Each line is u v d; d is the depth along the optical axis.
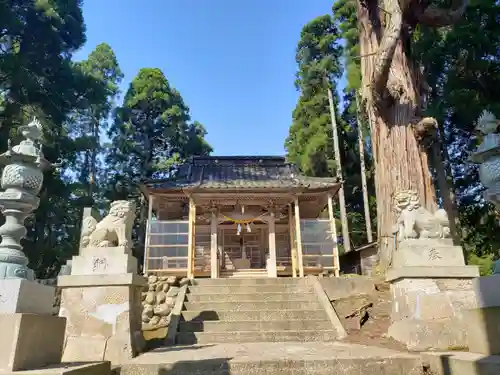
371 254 16.55
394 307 6.84
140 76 33.41
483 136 5.15
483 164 4.89
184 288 10.02
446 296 6.05
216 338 7.75
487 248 16.00
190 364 5.04
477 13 14.80
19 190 4.55
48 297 4.45
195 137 34.34
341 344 6.93
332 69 25.55
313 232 14.55
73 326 6.02
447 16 11.43
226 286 10.32
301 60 27.31
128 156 31.64
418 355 5.27
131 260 6.62
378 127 11.60
